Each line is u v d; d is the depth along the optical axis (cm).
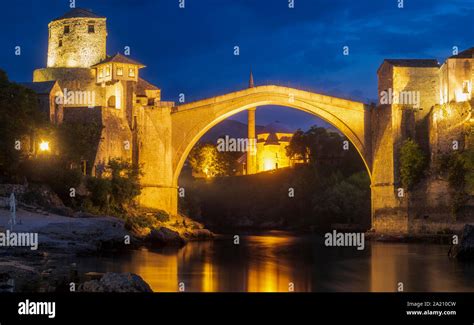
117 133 8175
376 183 8138
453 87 7312
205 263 4988
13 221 5219
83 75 9225
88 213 6500
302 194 12838
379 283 3900
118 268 4291
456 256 5303
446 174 7238
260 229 12406
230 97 8625
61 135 7419
